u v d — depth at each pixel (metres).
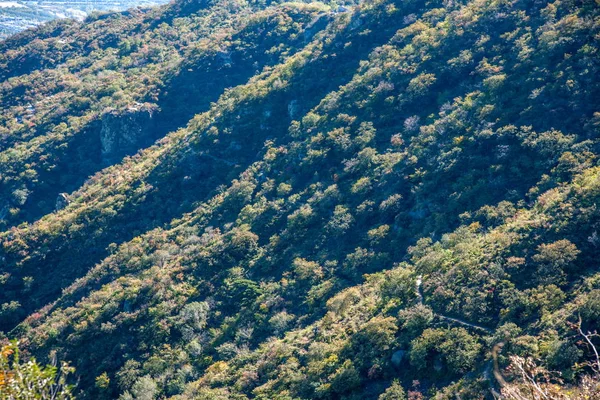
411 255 62.41
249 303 67.44
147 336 65.94
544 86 72.00
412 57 95.06
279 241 75.12
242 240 76.50
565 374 36.91
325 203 77.31
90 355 65.56
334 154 86.31
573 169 59.06
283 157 92.06
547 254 48.47
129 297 71.69
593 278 44.78
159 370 61.38
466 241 57.66
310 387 48.81
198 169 99.19
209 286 71.69
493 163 67.56
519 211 58.75
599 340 38.84
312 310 62.38
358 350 50.72
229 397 52.53
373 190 75.94
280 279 69.56
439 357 46.00
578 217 50.75
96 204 97.75
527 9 89.75
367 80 95.75
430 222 65.81
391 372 47.44
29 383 17.81
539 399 17.92
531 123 68.94
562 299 44.53
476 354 44.25
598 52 71.31
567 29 77.00
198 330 65.94
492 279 50.03
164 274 75.56
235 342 62.28
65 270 89.31
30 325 77.50
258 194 86.69
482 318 47.53
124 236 92.25
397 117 86.94
